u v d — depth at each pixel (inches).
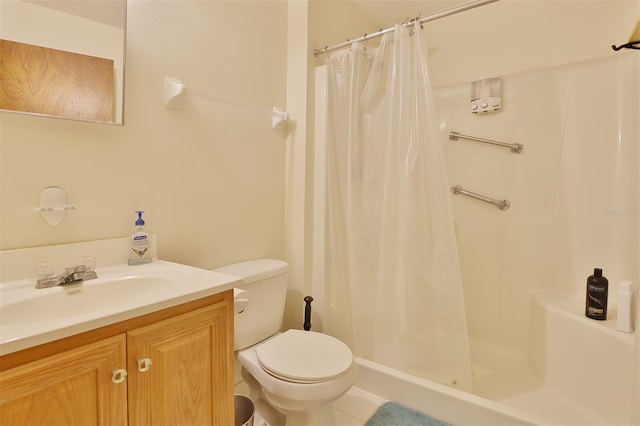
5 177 35.4
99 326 26.5
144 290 39.2
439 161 55.6
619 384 50.2
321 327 70.4
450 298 55.8
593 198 68.1
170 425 32.2
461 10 53.6
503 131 77.7
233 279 38.4
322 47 73.4
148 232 48.3
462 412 51.7
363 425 54.4
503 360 73.1
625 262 63.9
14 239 36.1
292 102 71.4
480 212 81.2
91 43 40.9
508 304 77.0
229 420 38.5
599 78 67.1
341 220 68.6
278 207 71.1
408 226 57.4
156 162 49.1
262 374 47.3
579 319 57.9
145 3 47.2
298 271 71.1
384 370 60.0
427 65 56.5
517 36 77.7
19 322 30.3
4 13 34.8
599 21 68.3
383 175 62.5
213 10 56.9
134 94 46.1
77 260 40.1
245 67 62.9
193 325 34.4
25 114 35.9
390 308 61.4
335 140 68.3
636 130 62.6
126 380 28.8
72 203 40.3
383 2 82.4
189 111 53.3
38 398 23.8
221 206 59.1
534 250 74.5
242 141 62.6
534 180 74.5
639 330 43.2
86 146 41.4
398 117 59.3
